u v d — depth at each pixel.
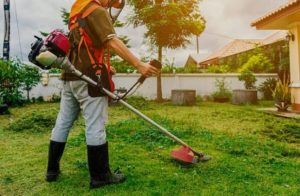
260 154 4.27
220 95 14.52
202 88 15.59
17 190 2.93
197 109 10.48
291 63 9.73
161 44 14.62
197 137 5.29
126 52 2.83
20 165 3.69
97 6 2.87
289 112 9.11
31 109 10.58
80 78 2.83
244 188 2.91
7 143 5.07
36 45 2.77
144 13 13.92
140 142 4.84
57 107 10.74
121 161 3.78
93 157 2.91
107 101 3.02
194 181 3.08
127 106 3.09
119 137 5.27
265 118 7.91
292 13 8.24
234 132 5.95
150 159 3.89
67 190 2.90
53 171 3.15
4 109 9.24
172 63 15.95
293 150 4.54
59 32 2.81
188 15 14.55
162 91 15.29
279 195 2.77
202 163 3.68
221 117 8.21
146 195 2.73
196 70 17.05
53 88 14.12
